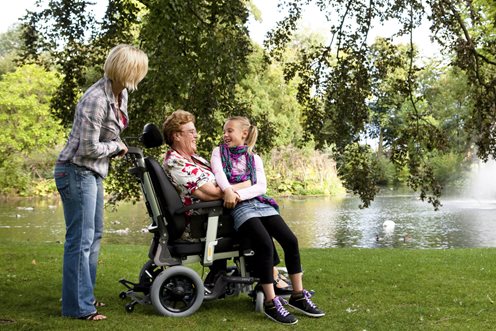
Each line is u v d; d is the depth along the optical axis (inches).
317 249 392.8
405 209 1119.6
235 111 428.5
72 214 155.4
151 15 363.6
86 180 155.2
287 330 148.8
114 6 415.5
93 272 169.6
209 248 163.0
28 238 698.8
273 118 1370.6
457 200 1336.1
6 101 1368.1
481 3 422.3
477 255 342.0
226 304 178.9
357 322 157.1
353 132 404.2
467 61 377.7
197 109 391.9
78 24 412.8
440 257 329.7
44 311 166.4
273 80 1422.2
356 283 226.4
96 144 152.7
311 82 413.7
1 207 1172.5
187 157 170.7
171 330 146.3
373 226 854.5
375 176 423.5
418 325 154.6
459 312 172.2
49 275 233.8
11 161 1423.5
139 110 421.7
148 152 439.8
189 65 374.0
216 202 162.7
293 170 1569.9
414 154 431.8
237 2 374.0
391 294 201.0
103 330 144.1
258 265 160.9
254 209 165.6
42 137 1418.6
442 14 368.8
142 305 175.8
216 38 366.6
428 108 1480.1
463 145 1572.3
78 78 444.5
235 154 171.6
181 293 161.8
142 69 159.0
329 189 1596.9
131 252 345.7
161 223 162.7
